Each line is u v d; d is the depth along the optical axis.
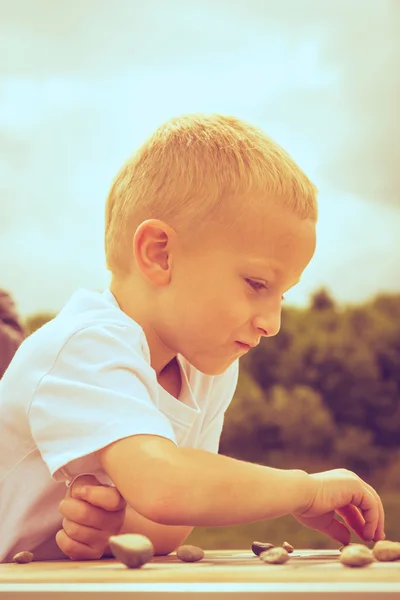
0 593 0.44
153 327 0.86
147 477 0.68
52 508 0.85
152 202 0.85
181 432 0.93
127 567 0.57
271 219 0.81
